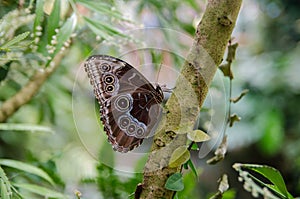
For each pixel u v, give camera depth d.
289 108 2.28
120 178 1.07
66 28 0.91
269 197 0.85
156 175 0.79
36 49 0.93
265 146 2.18
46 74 1.11
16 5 0.96
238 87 2.24
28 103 1.17
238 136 2.21
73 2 0.94
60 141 1.33
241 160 2.33
